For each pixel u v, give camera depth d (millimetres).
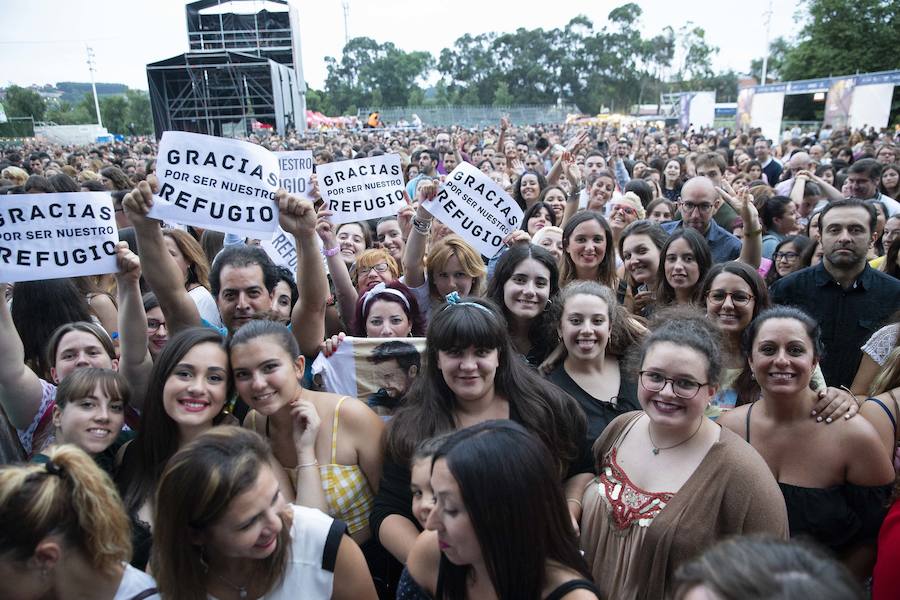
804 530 2412
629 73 96562
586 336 2928
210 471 1693
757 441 2570
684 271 3939
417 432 2443
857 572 2395
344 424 2527
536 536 1614
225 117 23125
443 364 2479
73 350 2844
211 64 21953
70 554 1672
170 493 1727
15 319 3352
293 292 3645
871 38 38594
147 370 2904
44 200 2787
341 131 32906
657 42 97125
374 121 40562
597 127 31719
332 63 103125
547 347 3395
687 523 2010
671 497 2078
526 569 1610
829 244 3855
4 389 2721
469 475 1580
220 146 3000
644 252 4301
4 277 2768
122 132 68312
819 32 40344
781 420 2527
